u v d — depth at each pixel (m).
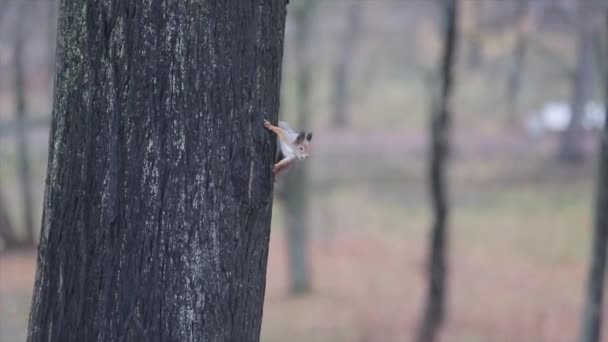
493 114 42.19
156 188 2.85
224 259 2.95
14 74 20.50
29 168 25.47
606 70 10.91
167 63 2.82
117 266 2.86
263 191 3.06
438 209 14.05
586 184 34.72
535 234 28.69
